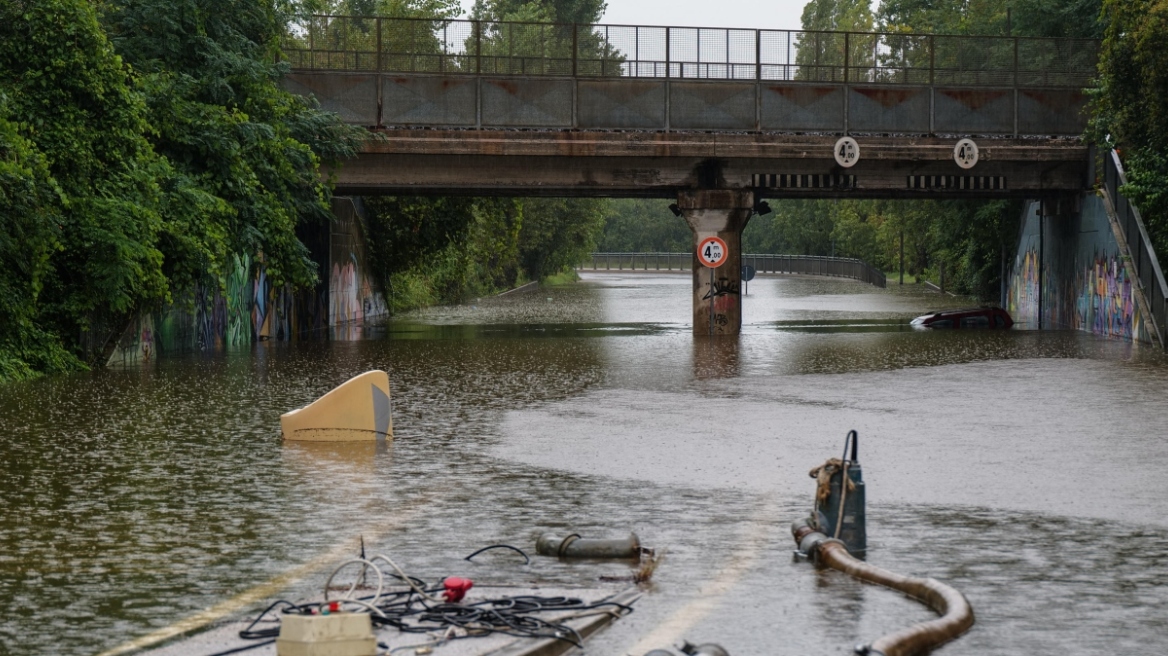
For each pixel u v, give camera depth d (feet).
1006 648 24.44
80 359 88.58
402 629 24.71
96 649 24.54
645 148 122.42
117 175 90.94
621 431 55.83
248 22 111.24
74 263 87.66
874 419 59.93
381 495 40.47
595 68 123.13
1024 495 40.40
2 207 76.89
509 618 25.40
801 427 57.06
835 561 30.55
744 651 24.26
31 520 36.63
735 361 95.25
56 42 87.25
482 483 42.73
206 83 105.19
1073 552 32.55
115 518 36.91
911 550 32.76
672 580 29.60
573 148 121.49
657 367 90.12
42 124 85.56
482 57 121.08
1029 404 65.98
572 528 35.45
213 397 70.03
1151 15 112.98
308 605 25.68
